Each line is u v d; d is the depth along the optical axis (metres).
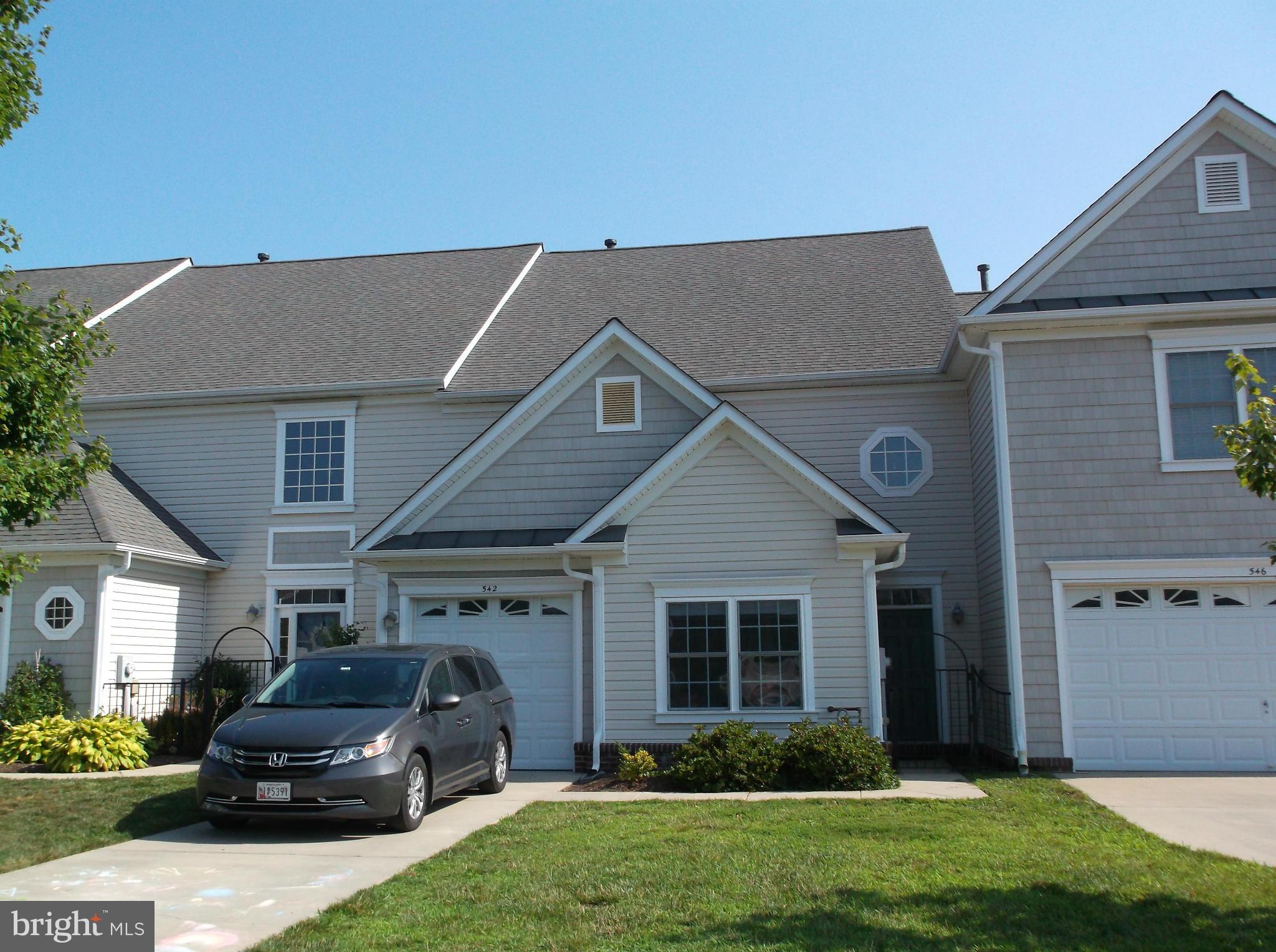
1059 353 15.30
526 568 16.38
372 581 19.22
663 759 14.66
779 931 6.56
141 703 17.53
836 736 13.21
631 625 15.09
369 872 8.45
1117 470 14.95
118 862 8.90
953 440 18.05
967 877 7.93
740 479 15.15
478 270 24.36
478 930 6.66
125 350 21.98
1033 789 12.70
